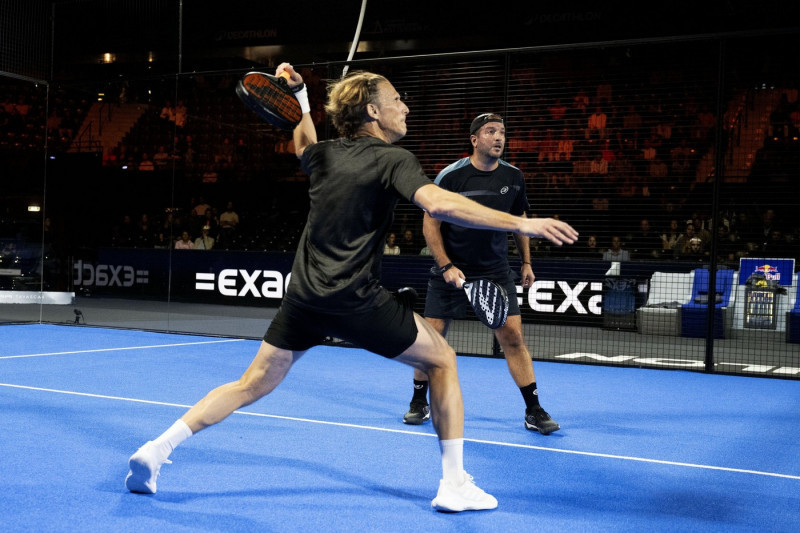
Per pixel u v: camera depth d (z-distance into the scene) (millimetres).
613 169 13297
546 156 13484
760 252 11727
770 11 12547
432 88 13531
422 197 2463
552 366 6844
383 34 14297
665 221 12883
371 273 2666
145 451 2807
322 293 2613
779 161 12852
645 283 9445
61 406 4504
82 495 2867
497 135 4098
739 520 2758
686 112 13289
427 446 3746
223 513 2705
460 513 2770
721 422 4473
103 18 13086
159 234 14586
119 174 14438
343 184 2639
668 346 8570
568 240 2332
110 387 5191
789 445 3912
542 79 13484
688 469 3426
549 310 9820
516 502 2918
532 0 13523
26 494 2867
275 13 14859
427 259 8844
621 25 13250
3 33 9266
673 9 12992
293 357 2822
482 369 6535
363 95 2744
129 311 10570
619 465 3475
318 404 4777
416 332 2723
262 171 14633
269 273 9352
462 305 4348
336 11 14555
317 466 3350
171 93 15406
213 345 7707
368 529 2580
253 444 3715
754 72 12828
